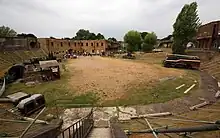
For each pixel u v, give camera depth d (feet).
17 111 39.45
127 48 227.61
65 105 45.62
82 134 21.93
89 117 32.22
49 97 52.03
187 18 126.11
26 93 55.47
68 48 231.09
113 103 46.47
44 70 75.20
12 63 113.29
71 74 84.99
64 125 34.65
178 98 48.65
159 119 36.55
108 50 257.14
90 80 70.90
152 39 207.82
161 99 48.26
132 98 49.55
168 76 76.18
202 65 103.40
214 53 109.70
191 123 29.63
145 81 67.62
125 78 73.46
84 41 240.32
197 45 161.79
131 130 27.91
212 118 30.32
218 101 45.75
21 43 149.28
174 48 135.54
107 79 72.13
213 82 66.59
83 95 52.80
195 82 65.67
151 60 145.07
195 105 44.21
